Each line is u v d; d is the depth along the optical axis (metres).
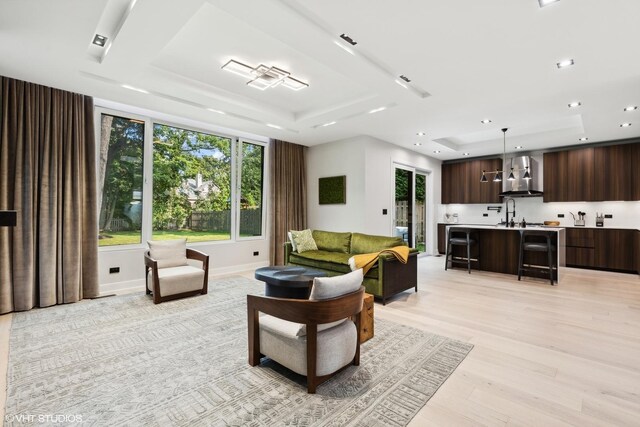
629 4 2.12
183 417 1.72
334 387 2.02
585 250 6.17
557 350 2.56
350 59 2.90
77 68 3.15
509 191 6.81
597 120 4.76
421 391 1.98
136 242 4.57
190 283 3.96
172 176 5.06
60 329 2.92
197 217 5.37
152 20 2.33
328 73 3.57
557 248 4.95
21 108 3.42
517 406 1.83
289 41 2.61
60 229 3.67
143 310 3.47
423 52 2.84
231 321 3.17
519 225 6.36
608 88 3.59
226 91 4.09
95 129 4.14
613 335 2.86
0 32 2.51
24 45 2.72
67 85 3.56
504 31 2.49
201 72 3.57
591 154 6.25
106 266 4.24
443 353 2.50
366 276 3.98
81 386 2.00
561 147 6.60
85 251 3.90
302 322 1.95
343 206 6.08
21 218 3.40
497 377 2.15
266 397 1.91
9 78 3.38
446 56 2.91
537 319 3.29
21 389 1.96
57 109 3.67
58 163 3.67
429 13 2.28
